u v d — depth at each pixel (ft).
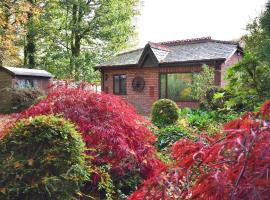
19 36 73.41
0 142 9.93
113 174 12.29
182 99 56.90
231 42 57.72
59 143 9.81
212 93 39.86
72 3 81.20
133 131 12.42
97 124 12.05
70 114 12.21
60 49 85.05
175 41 64.18
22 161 9.57
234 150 4.02
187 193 4.31
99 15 83.15
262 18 27.09
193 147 4.60
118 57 68.44
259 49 25.53
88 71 80.74
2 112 52.34
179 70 57.06
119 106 12.78
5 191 9.32
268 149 3.79
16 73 55.83
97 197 11.55
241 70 22.15
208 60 52.60
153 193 4.59
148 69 60.70
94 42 85.92
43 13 80.18
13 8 56.44
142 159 12.21
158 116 32.35
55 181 9.45
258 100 22.15
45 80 60.13
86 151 11.79
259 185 3.69
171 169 4.61
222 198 3.83
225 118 29.45
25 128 9.94
